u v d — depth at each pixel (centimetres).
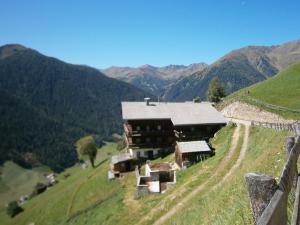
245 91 9294
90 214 5869
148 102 8200
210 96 11150
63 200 8500
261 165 2700
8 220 10962
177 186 4866
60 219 7112
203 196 3697
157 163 6750
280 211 545
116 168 7488
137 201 5116
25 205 11862
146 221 4034
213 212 2247
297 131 1798
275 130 4431
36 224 8138
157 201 4675
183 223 3083
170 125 7694
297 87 8094
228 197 2344
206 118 7525
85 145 11881
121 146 13875
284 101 7281
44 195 12031
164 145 7625
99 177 8550
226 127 6938
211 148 6353
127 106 7994
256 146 4703
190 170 5444
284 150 2595
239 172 3591
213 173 4597
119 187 6475
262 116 6844
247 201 1631
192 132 7312
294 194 972
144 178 5678
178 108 8044
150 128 7650
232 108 8394
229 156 4997
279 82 8981
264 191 538
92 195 7388
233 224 1455
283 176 644
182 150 5956
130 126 7575
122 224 4434
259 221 470
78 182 10050
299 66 9519
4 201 19038
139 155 7569
